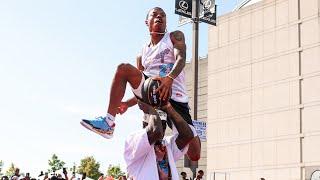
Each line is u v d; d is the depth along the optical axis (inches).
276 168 2011.6
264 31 2181.3
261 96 2144.4
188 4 903.7
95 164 5152.6
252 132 2150.6
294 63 2028.8
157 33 195.6
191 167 788.6
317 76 1935.3
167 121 193.2
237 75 2279.8
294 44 2042.3
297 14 2049.7
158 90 180.1
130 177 186.7
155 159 183.5
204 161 2456.9
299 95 1983.3
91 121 183.6
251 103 2182.6
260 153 2092.8
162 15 196.1
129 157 183.6
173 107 192.4
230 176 2210.9
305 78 1975.9
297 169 1927.9
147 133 179.9
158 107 184.7
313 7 1994.3
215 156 2308.1
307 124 1931.6
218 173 2273.6
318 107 1909.4
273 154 2037.4
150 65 194.4
